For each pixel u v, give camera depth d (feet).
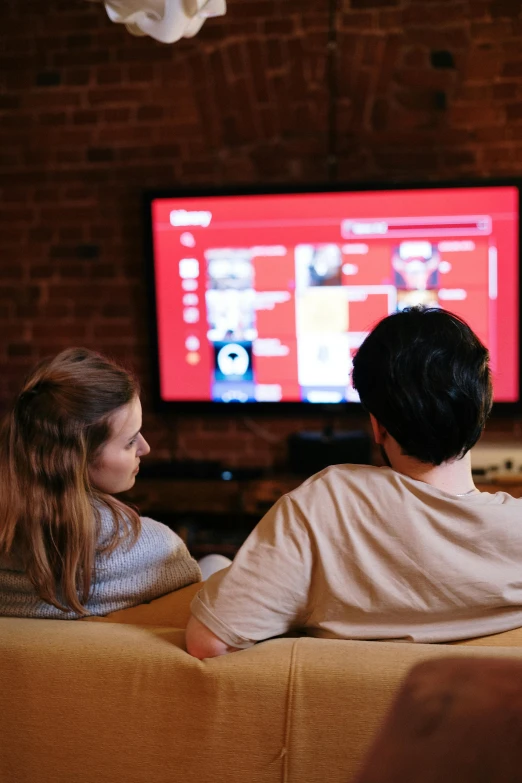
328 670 2.63
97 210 11.43
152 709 2.77
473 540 2.98
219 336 11.15
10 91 11.32
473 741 1.75
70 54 11.13
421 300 10.64
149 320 11.23
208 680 2.72
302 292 10.87
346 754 2.59
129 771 2.81
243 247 10.88
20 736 2.87
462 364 3.03
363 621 3.05
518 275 10.37
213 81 10.89
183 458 11.80
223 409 11.31
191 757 2.74
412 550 2.96
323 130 10.80
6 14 11.14
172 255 11.02
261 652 2.78
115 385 3.48
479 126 10.54
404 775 1.69
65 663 2.84
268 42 10.66
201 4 5.44
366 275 10.71
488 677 1.99
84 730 2.82
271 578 2.97
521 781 1.65
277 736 2.66
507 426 11.02
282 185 10.61
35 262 11.66
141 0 5.29
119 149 11.27
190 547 10.71
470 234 10.39
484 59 10.37
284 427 11.56
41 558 3.32
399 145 10.71
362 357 3.19
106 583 3.50
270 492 10.64
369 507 3.02
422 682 2.02
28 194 11.53
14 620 3.17
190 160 11.16
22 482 3.34
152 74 11.02
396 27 10.40
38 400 3.38
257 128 10.93
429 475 3.13
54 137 11.34
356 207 10.56
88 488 3.48
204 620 2.91
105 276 11.55
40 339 11.82
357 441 10.69
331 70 10.61
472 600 2.97
